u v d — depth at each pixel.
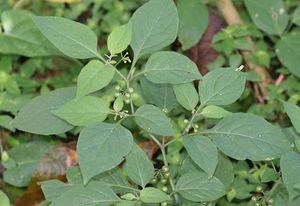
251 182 1.05
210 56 1.34
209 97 0.91
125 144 0.82
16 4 1.38
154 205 0.95
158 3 0.89
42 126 0.92
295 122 0.86
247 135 0.89
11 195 1.15
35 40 1.26
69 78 1.32
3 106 1.17
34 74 1.36
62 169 1.13
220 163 0.97
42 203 1.02
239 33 1.27
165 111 0.99
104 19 1.37
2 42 1.24
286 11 1.35
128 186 0.92
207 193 0.88
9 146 1.21
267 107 1.22
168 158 1.09
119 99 0.87
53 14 1.39
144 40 0.88
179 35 1.25
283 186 0.96
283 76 1.30
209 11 1.38
